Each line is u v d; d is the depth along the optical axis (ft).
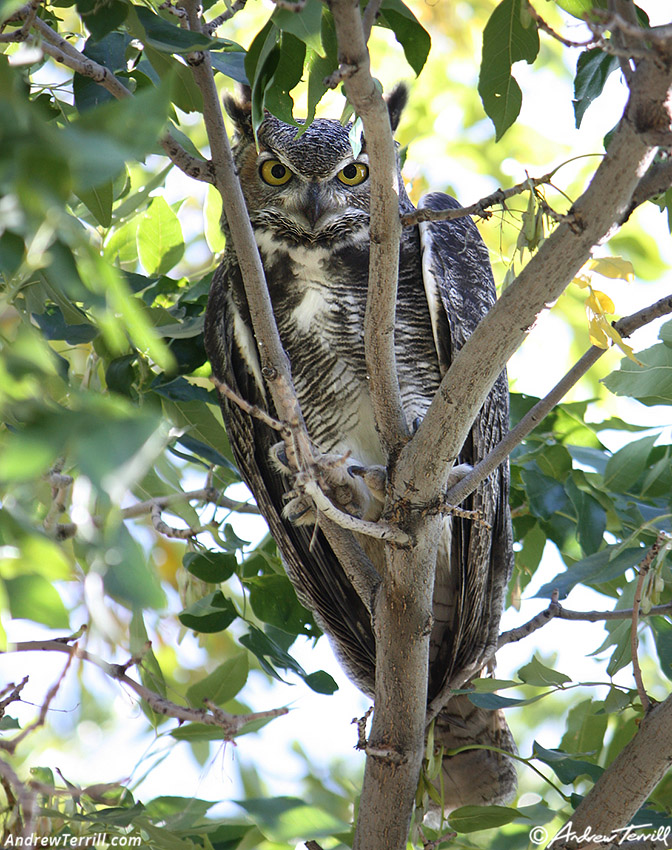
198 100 18.35
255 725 20.12
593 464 26.30
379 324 17.83
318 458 23.26
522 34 17.74
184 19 18.42
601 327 17.89
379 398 18.70
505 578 26.63
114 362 23.45
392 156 15.74
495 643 24.02
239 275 26.91
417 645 20.07
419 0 41.52
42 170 7.96
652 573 20.16
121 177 24.53
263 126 29.68
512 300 16.43
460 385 17.51
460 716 27.14
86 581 9.07
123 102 8.48
